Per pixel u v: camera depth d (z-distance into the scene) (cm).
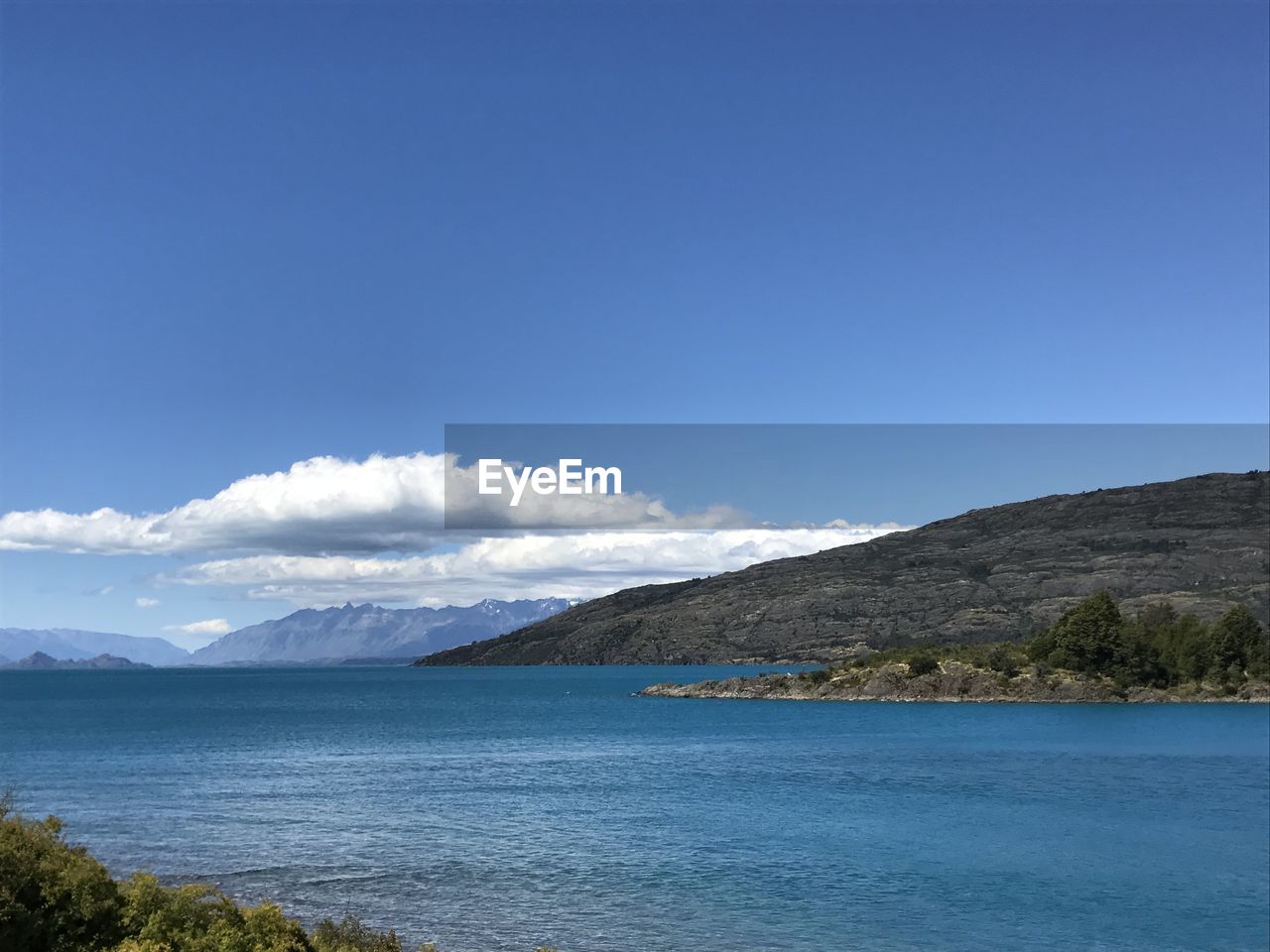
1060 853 6247
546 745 13800
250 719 19625
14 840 2752
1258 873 5734
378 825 7012
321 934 3039
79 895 2673
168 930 2683
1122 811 7919
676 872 5550
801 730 16062
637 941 4247
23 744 13912
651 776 10088
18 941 2517
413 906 4747
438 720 19050
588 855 5988
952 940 4419
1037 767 10994
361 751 12925
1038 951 4288
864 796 8675
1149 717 17888
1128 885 5450
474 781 9638
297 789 8994
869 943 4328
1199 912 4906
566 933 4344
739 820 7350
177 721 19012
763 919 4628
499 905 4775
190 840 6381
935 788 9212
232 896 4900
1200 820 7519
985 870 5753
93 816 7381
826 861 5916
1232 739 14150
